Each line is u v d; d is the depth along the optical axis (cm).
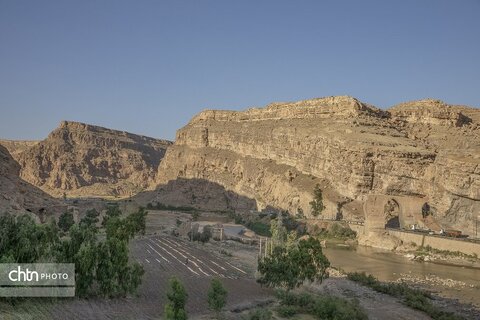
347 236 13788
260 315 4494
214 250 10744
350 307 5259
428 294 6931
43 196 14262
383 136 17938
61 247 4362
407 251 11619
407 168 15225
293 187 19162
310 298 5431
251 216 18712
